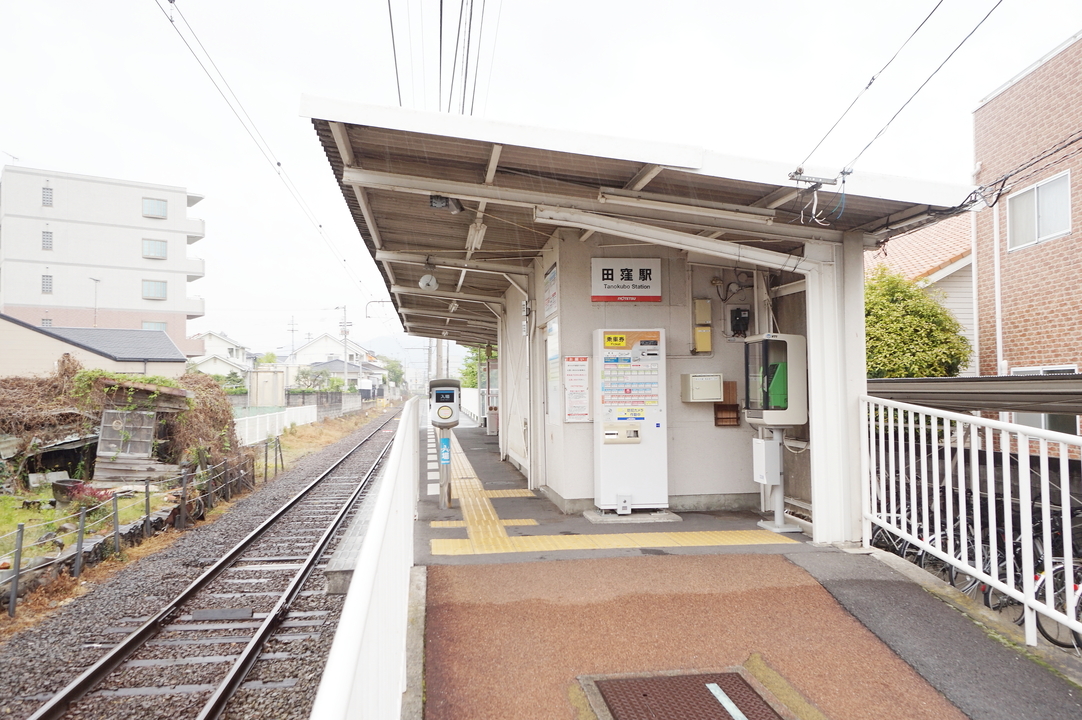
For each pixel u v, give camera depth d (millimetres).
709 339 7637
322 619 5918
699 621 4191
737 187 5543
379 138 5027
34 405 11758
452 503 8359
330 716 872
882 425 5574
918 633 4023
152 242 45406
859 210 5645
